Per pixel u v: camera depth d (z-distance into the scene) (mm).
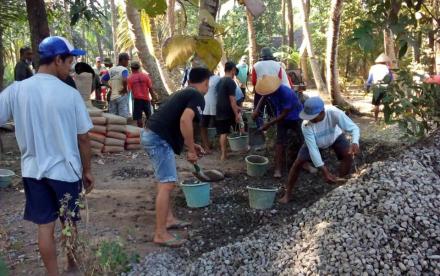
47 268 3490
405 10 4535
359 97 15398
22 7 9258
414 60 7121
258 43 22156
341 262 3217
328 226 3580
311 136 4777
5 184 6137
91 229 4695
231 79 7227
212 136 8484
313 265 3279
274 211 5039
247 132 8203
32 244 4406
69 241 3578
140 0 3945
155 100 10492
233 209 5176
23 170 3375
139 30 11062
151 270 3715
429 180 3797
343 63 19781
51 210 3400
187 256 4109
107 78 12328
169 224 4719
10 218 5059
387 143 6898
